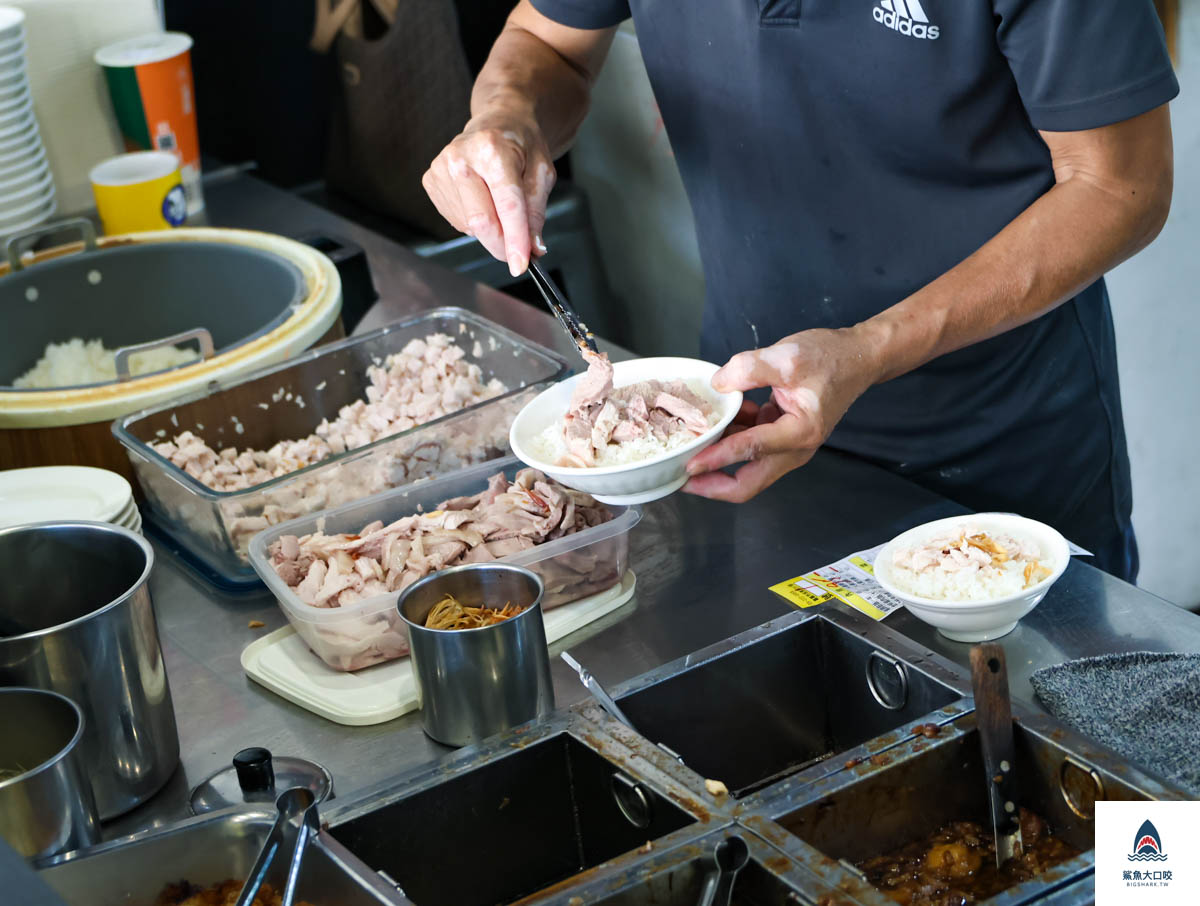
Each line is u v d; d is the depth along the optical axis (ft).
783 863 3.11
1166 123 4.75
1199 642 4.08
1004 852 3.46
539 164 5.30
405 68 9.62
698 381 4.66
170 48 8.78
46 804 3.28
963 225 5.34
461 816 3.63
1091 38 4.43
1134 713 3.67
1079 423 5.87
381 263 8.16
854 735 4.30
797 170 5.54
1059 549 4.28
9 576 4.07
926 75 4.96
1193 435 8.63
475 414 5.41
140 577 3.83
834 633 4.23
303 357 6.09
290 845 3.35
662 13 5.65
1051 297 4.63
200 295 7.36
